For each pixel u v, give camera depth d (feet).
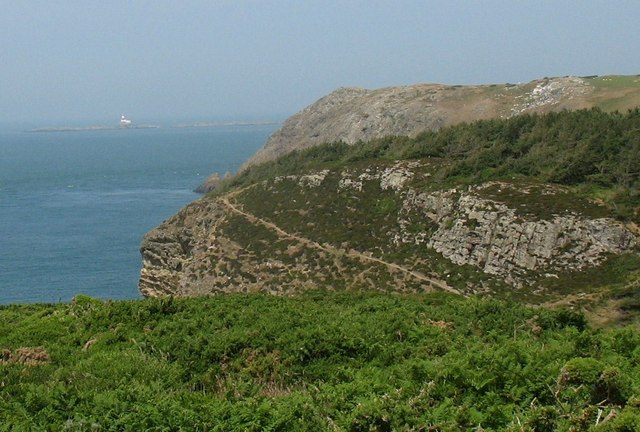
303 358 61.31
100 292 249.34
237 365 60.75
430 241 185.37
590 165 181.88
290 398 47.50
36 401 46.32
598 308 139.03
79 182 603.67
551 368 46.93
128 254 307.58
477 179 192.44
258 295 94.43
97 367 58.18
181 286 217.36
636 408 38.19
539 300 148.66
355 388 47.65
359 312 79.66
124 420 43.19
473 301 81.20
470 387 46.09
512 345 51.85
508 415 41.98
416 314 77.15
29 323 80.18
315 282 188.55
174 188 544.62
